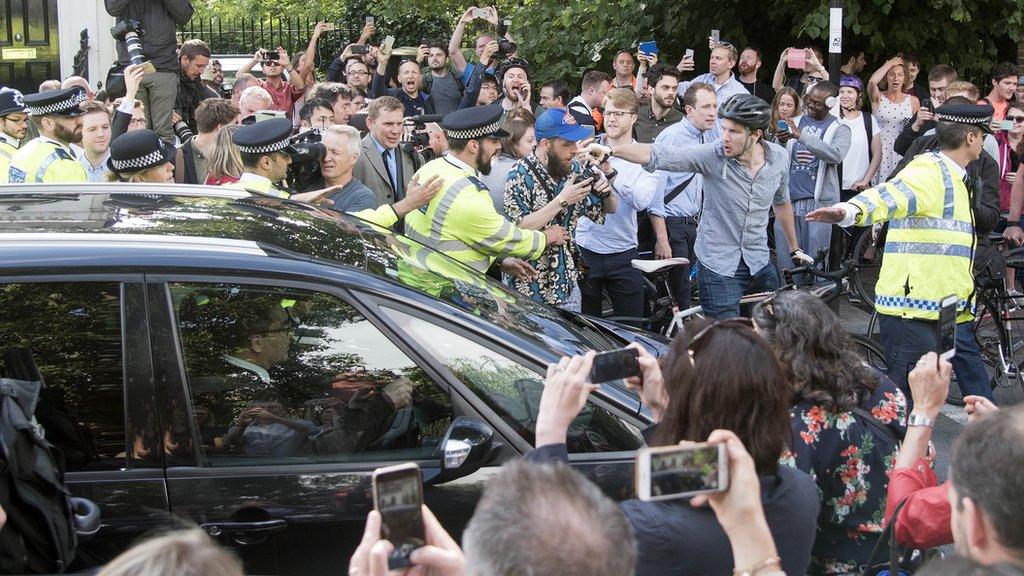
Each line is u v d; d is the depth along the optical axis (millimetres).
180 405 3471
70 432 3445
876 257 10812
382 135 7324
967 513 2125
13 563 2893
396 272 3922
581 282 7242
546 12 13750
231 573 1729
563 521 1724
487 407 3605
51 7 12836
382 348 3625
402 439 3582
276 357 3568
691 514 2473
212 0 17375
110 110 8461
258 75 13203
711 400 2576
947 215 5941
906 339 6105
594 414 3639
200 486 3443
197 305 3523
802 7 12281
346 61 11164
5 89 7531
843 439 3391
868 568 3168
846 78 10789
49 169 6379
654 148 6469
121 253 3516
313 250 3822
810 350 3443
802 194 9789
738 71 12773
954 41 12328
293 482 3479
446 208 5684
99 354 3469
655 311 7414
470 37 15242
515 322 3922
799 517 2633
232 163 6098
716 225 6652
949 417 7262
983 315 7914
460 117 5777
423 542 1843
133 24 9555
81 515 3174
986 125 5910
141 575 1684
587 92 10141
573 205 6430
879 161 10875
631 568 1754
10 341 3445
